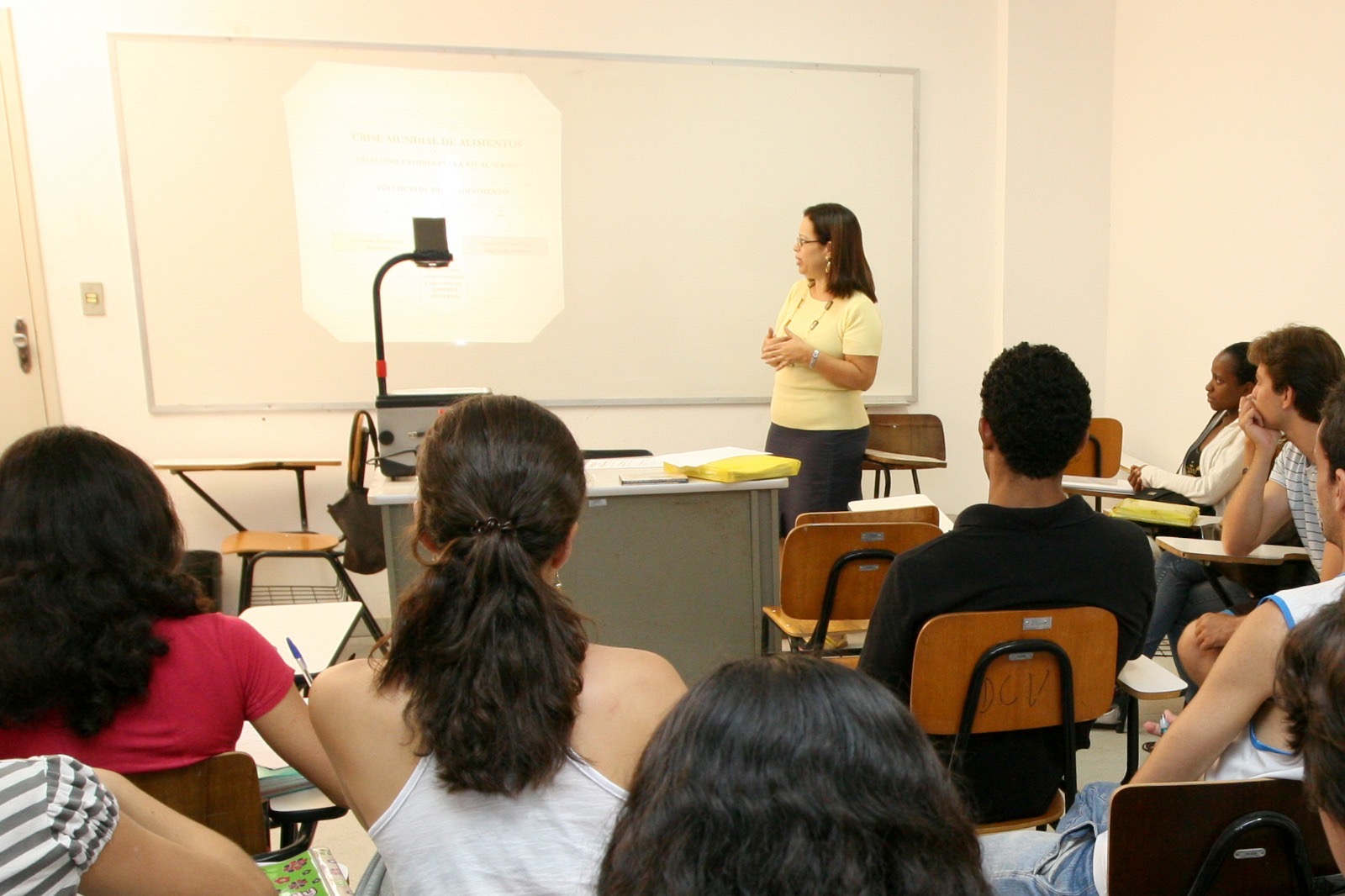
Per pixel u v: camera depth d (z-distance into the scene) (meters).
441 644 0.79
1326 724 0.67
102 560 0.97
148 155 3.28
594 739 0.84
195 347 3.40
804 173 3.79
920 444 3.77
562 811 0.81
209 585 3.37
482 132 3.51
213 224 3.35
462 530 0.84
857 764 0.45
